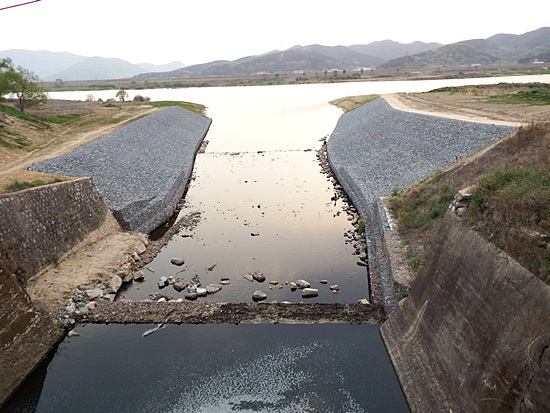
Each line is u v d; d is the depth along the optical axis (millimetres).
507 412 9445
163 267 24016
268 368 15336
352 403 13672
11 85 53969
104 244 25062
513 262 10648
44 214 21766
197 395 14266
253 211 33562
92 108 75062
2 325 14586
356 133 53938
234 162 51844
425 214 21344
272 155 55344
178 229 29953
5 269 15344
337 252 25484
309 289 20625
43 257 20828
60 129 51375
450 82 140625
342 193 37625
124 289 21484
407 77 198625
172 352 16312
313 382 14609
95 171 33031
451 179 22359
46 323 16766
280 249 26188
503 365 9844
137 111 70750
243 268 23734
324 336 16891
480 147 27625
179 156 49750
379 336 16766
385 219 23359
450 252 13688
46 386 14875
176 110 77562
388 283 18844
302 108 104938
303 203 35188
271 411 13508
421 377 13211
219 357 15961
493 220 12492
